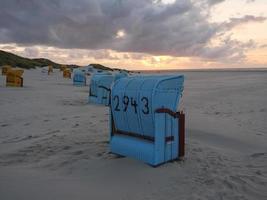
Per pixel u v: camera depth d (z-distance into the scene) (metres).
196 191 4.77
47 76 60.66
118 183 4.97
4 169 5.56
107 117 11.81
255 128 10.32
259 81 49.06
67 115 12.64
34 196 4.30
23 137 8.60
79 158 6.27
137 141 5.99
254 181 5.36
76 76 35.28
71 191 4.56
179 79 5.98
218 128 9.98
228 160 6.55
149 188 4.80
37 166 5.87
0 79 38.94
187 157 6.38
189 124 10.43
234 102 18.70
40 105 16.06
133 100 5.87
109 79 16.61
